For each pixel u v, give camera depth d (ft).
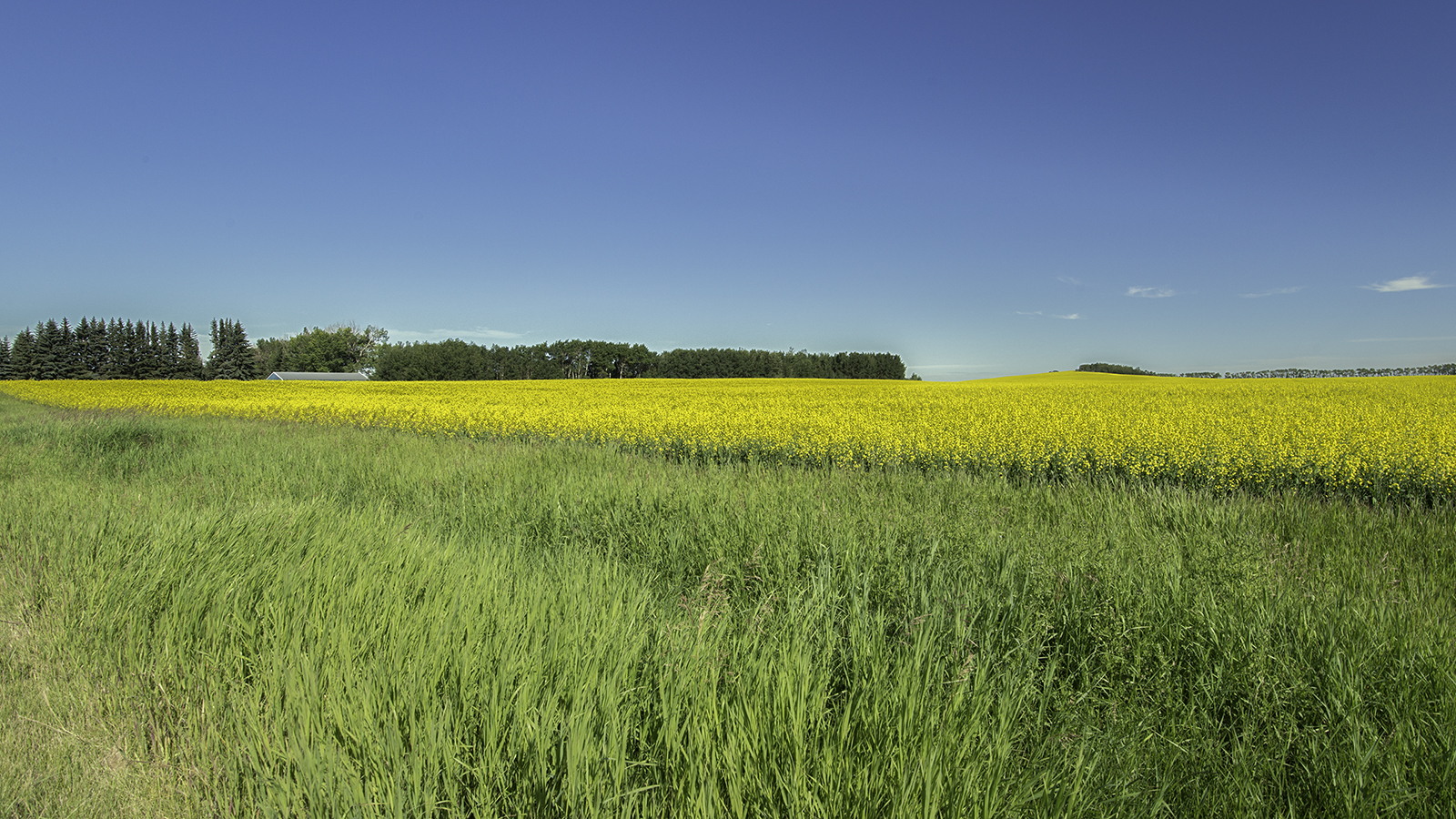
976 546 13.64
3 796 6.86
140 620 10.31
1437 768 7.23
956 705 7.06
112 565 12.24
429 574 11.55
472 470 25.61
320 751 6.46
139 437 38.99
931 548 13.46
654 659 8.21
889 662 8.32
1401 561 14.28
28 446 33.88
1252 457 28.19
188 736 7.56
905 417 48.34
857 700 7.26
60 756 7.58
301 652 8.57
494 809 5.94
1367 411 51.47
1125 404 63.31
